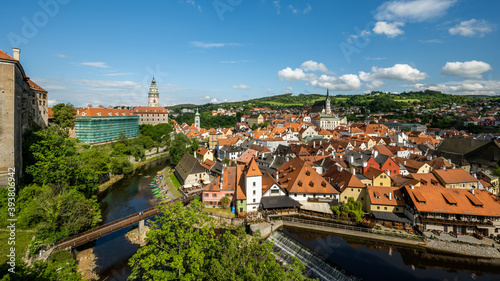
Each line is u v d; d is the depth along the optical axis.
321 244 59.03
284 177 85.44
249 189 74.19
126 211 79.69
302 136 194.12
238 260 34.31
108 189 100.94
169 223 38.12
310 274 48.66
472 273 49.94
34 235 50.97
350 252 56.06
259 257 36.19
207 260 36.78
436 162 94.75
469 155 119.19
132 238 64.25
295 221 67.94
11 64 59.09
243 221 69.81
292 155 121.88
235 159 136.00
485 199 63.69
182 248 38.38
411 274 49.00
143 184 107.94
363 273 48.94
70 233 56.09
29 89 92.50
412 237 58.81
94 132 139.38
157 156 163.75
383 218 64.50
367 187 71.94
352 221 66.69
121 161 116.75
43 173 67.00
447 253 55.22
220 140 154.62
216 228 68.50
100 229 59.66
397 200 67.88
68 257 47.81
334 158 105.00
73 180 74.88
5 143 58.12
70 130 136.38
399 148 126.69
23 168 70.62
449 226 61.50
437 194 65.19
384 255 55.00
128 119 169.62
